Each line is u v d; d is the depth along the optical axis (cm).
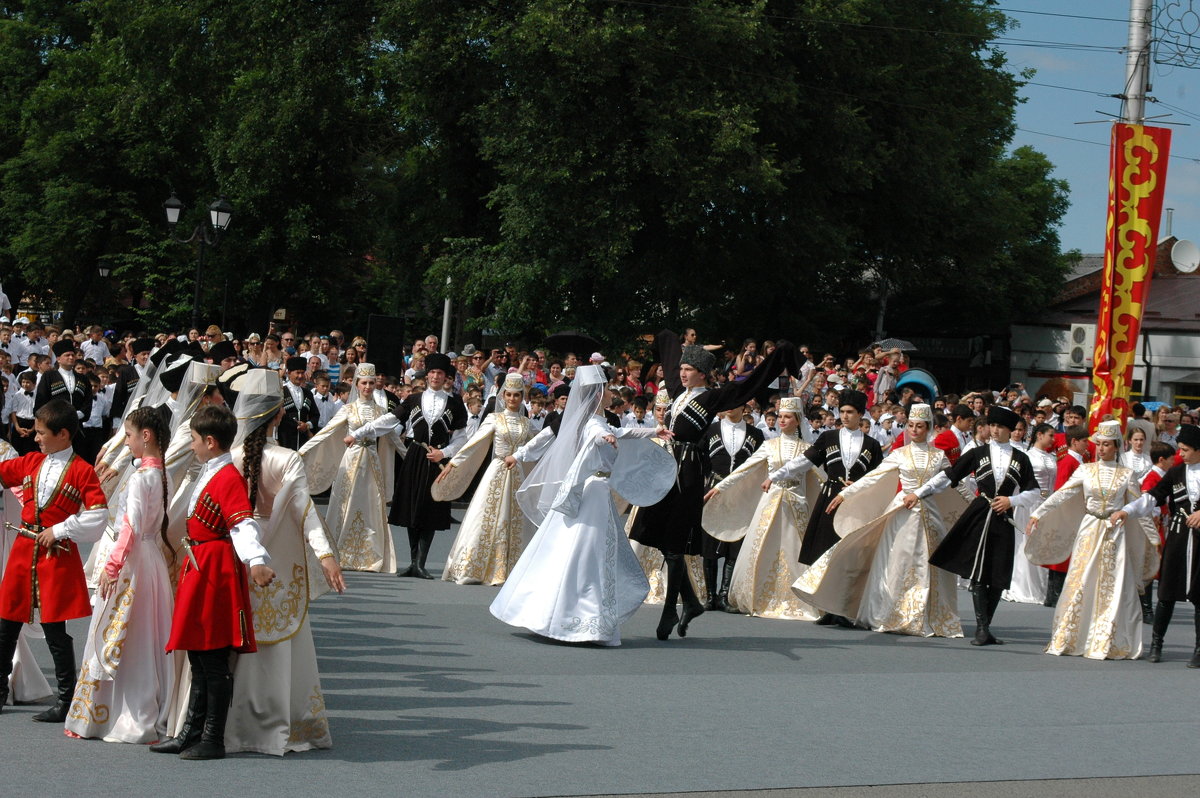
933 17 3266
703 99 2623
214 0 3244
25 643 688
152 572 622
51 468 651
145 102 3416
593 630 930
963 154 3675
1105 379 1686
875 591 1120
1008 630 1187
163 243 3638
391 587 1212
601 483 960
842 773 611
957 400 1786
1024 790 597
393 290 3569
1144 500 1048
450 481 1260
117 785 531
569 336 1427
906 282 3662
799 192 2978
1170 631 1274
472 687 771
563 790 559
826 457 1167
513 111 2725
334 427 1328
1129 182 1678
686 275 3094
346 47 3059
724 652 951
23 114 4194
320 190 3522
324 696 729
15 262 4472
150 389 875
